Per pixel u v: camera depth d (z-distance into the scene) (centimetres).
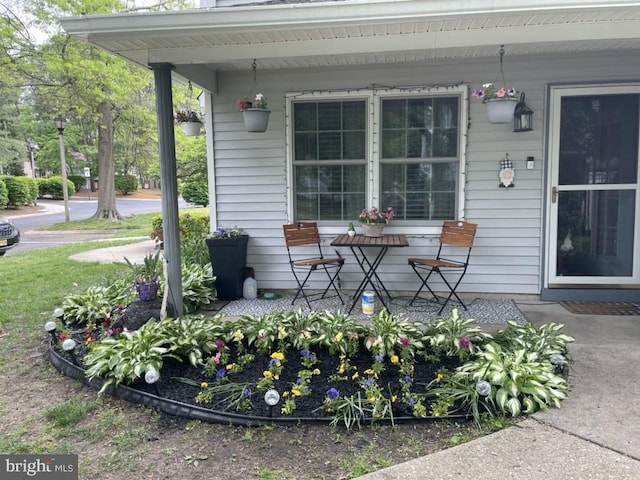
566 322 399
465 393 250
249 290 506
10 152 2220
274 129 505
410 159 487
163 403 257
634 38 320
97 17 307
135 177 3288
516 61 457
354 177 500
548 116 459
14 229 881
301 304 479
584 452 208
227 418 242
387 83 479
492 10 282
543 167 466
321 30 310
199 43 338
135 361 278
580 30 317
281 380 285
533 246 478
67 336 347
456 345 308
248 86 502
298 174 510
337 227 507
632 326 386
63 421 248
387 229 495
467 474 195
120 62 1224
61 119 1441
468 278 492
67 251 870
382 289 506
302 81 493
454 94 473
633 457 204
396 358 291
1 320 431
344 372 293
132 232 1259
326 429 235
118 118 1541
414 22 296
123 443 228
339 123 496
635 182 457
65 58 1145
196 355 306
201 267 532
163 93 369
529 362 275
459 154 478
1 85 1228
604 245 469
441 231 487
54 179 2738
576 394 263
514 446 215
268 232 520
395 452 215
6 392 288
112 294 441
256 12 300
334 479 196
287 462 209
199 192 1217
